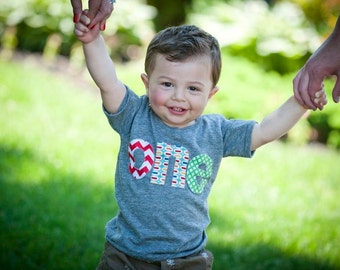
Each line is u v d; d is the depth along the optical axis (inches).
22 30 377.7
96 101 307.1
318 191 232.5
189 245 97.0
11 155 215.3
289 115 97.8
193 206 96.2
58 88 311.4
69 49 376.2
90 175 209.6
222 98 295.4
